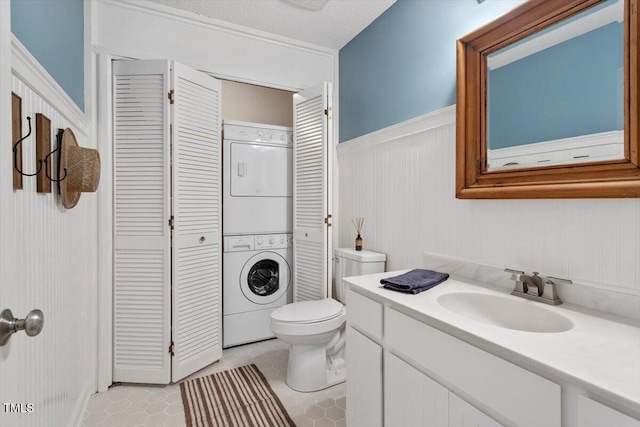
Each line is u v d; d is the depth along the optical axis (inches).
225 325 103.3
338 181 106.2
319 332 75.0
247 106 142.2
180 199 81.7
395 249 81.0
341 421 66.7
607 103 42.4
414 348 45.3
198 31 90.4
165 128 79.7
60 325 54.2
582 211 45.4
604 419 26.0
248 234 108.2
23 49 38.0
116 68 80.1
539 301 47.3
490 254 58.1
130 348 80.3
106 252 78.7
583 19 44.9
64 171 52.5
